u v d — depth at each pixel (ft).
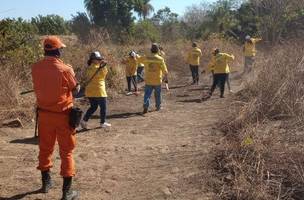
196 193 23.76
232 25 151.43
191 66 74.43
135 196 23.80
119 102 54.85
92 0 162.71
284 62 42.86
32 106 42.14
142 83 72.28
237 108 39.27
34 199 23.20
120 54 73.82
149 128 39.65
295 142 27.96
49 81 22.39
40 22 136.87
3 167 27.91
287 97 36.35
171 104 53.21
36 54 57.26
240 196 22.67
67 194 22.84
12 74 48.19
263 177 24.06
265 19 133.39
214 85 56.75
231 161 26.32
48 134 22.99
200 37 157.79
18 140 34.37
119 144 33.96
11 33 55.47
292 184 23.61
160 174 26.71
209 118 42.60
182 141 34.09
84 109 47.24
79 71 55.11
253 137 28.35
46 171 23.89
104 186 25.17
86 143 34.35
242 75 72.95
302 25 126.72
